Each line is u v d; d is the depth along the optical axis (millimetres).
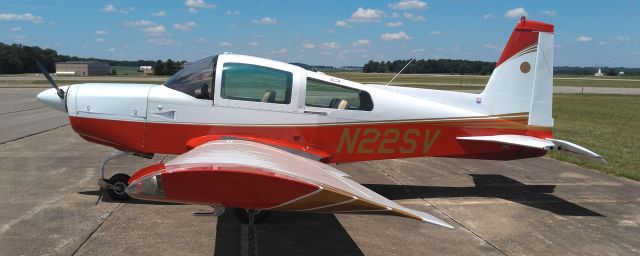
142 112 4883
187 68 5074
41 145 8328
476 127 5449
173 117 4855
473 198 5652
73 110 4914
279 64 4957
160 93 4914
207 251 3779
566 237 4352
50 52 80500
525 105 5570
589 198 5707
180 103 4848
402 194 5785
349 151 5148
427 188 6090
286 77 4898
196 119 4848
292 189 2844
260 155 3736
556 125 13984
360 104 5117
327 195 2816
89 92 4961
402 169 7207
